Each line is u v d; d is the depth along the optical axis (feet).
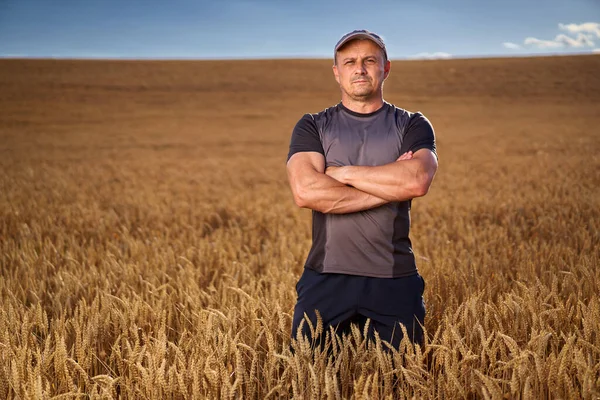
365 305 10.59
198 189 52.16
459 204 37.58
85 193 49.32
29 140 103.76
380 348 9.44
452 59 215.72
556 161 67.97
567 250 20.26
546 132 104.37
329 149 11.01
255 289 16.78
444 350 9.61
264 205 41.16
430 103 148.77
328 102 152.97
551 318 11.43
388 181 10.28
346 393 9.66
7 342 10.75
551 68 188.14
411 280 10.80
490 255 20.16
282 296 13.24
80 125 123.03
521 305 11.89
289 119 131.23
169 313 13.25
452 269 17.31
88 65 203.31
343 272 10.61
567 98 150.92
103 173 66.95
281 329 11.20
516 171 60.23
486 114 132.57
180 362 9.43
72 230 29.84
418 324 10.71
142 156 85.46
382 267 10.57
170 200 43.80
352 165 10.80
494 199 39.40
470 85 171.94
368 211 10.49
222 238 27.20
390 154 10.85
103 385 10.28
